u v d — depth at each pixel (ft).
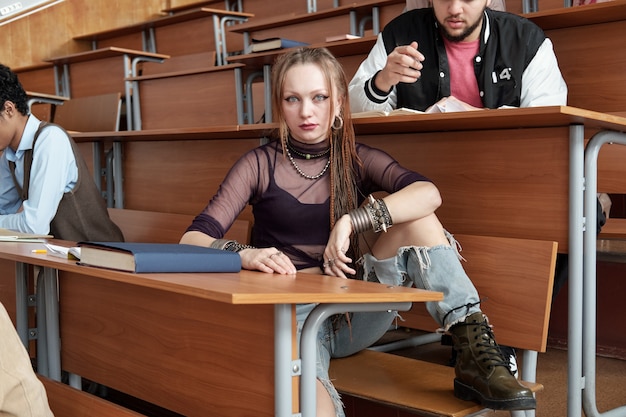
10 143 7.47
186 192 8.23
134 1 20.70
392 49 6.96
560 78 6.76
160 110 12.19
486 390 4.39
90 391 6.85
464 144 5.85
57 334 5.17
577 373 5.29
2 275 5.81
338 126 5.10
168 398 4.20
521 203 5.53
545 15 7.68
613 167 7.15
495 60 6.70
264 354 3.58
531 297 5.20
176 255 3.71
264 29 14.07
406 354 7.57
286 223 5.08
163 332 4.23
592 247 5.36
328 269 4.66
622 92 7.78
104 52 14.53
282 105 5.00
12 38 19.26
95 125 12.44
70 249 4.20
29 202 7.34
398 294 3.37
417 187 4.87
